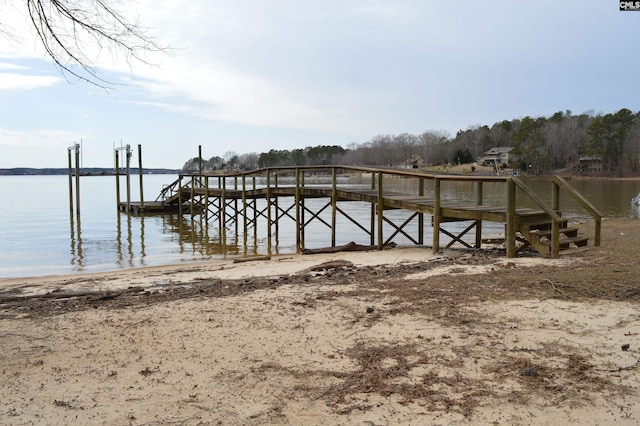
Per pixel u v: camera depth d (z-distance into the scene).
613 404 3.58
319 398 3.79
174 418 3.53
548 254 9.38
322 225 24.17
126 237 21.28
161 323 5.82
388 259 11.22
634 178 76.94
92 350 4.93
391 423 3.40
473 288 6.98
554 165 92.31
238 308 6.43
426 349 4.73
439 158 119.38
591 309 5.80
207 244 19.11
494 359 4.45
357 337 5.14
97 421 3.49
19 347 5.05
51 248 18.00
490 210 10.68
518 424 3.35
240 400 3.79
